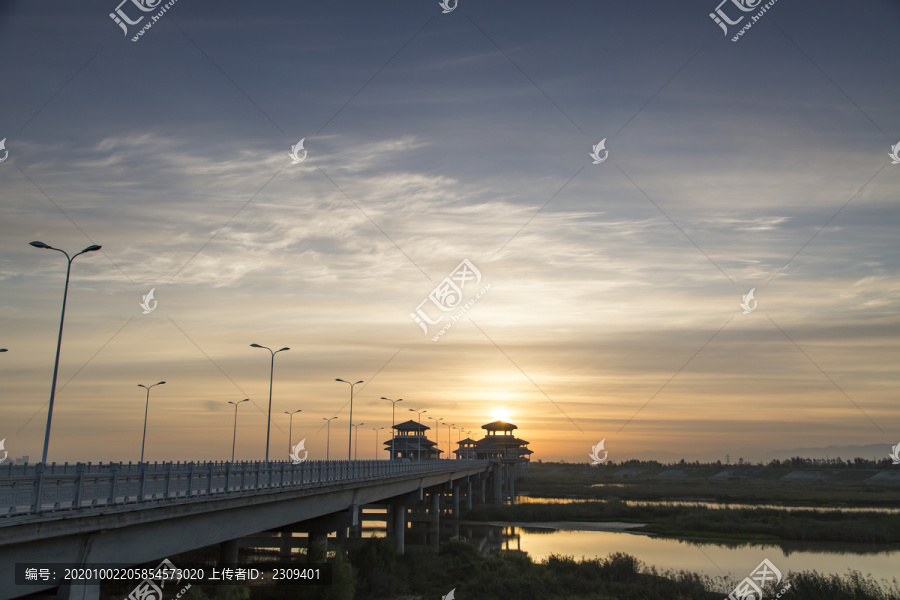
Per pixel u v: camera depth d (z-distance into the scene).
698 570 63.75
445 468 96.06
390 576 55.66
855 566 66.00
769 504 134.00
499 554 67.31
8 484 20.66
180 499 29.50
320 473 47.41
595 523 107.19
